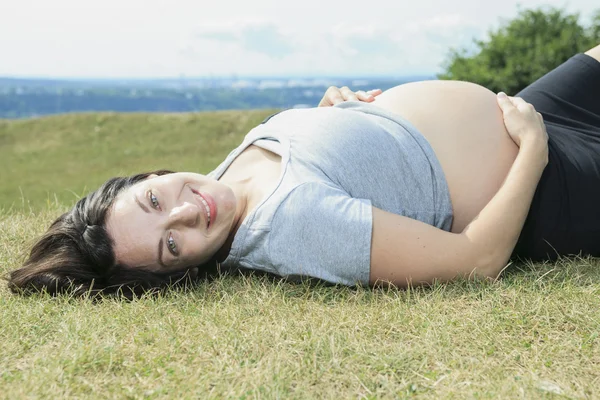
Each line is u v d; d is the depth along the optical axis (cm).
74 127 1605
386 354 187
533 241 262
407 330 206
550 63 972
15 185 1214
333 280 240
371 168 251
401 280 238
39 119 1686
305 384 171
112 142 1477
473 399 161
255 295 238
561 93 300
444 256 233
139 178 263
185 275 252
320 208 235
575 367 178
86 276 248
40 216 369
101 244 243
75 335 205
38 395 167
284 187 243
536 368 178
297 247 239
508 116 269
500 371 177
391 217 236
